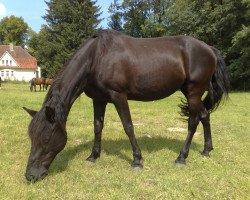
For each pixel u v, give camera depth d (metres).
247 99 19.98
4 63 66.25
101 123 5.88
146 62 5.43
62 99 4.91
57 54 50.50
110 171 5.46
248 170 5.73
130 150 6.56
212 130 9.20
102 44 5.30
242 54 29.33
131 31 51.66
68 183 4.86
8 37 82.94
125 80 5.32
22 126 8.56
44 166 4.80
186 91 5.89
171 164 5.86
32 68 67.38
